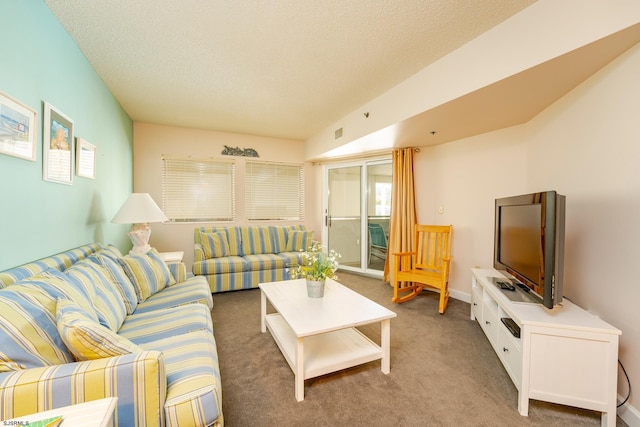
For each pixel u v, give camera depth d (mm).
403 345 2229
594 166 1749
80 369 904
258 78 2537
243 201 4578
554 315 1561
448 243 3158
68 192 1901
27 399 837
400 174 3811
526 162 2705
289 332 2125
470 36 1897
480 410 1525
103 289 1598
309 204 5094
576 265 1924
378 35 1897
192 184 4273
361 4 1608
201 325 1649
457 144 3373
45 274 1281
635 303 1438
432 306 3111
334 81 2584
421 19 1731
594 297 1745
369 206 4504
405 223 3750
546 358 1465
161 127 4031
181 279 2633
